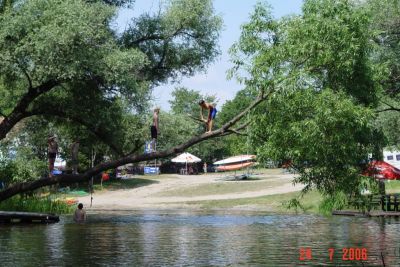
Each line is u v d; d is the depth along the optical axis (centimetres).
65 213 4338
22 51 2209
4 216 3256
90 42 2288
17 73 2341
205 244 2347
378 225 3188
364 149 1326
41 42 2150
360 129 1258
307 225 3253
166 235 2738
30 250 2122
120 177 8525
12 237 2592
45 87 2580
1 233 2773
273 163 1340
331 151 1261
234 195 6175
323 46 1312
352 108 1230
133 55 2347
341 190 1345
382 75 1386
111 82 2416
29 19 2219
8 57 2241
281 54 1334
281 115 1304
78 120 2794
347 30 1309
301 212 4400
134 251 2108
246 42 1392
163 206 5375
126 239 2544
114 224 3384
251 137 1359
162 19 2733
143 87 2541
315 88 1351
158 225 3344
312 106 1261
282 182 6931
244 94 1472
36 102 2794
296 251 2086
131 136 2784
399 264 1750
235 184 6988
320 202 4531
